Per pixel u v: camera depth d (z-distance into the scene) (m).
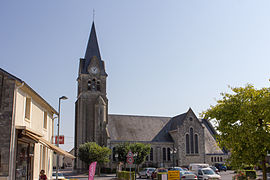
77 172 70.94
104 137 73.12
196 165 48.22
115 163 71.00
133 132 77.19
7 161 18.44
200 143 76.94
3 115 18.92
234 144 19.62
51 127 33.09
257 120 19.27
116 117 79.75
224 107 20.64
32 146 24.64
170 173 28.88
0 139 18.62
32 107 23.92
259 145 18.83
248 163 19.80
